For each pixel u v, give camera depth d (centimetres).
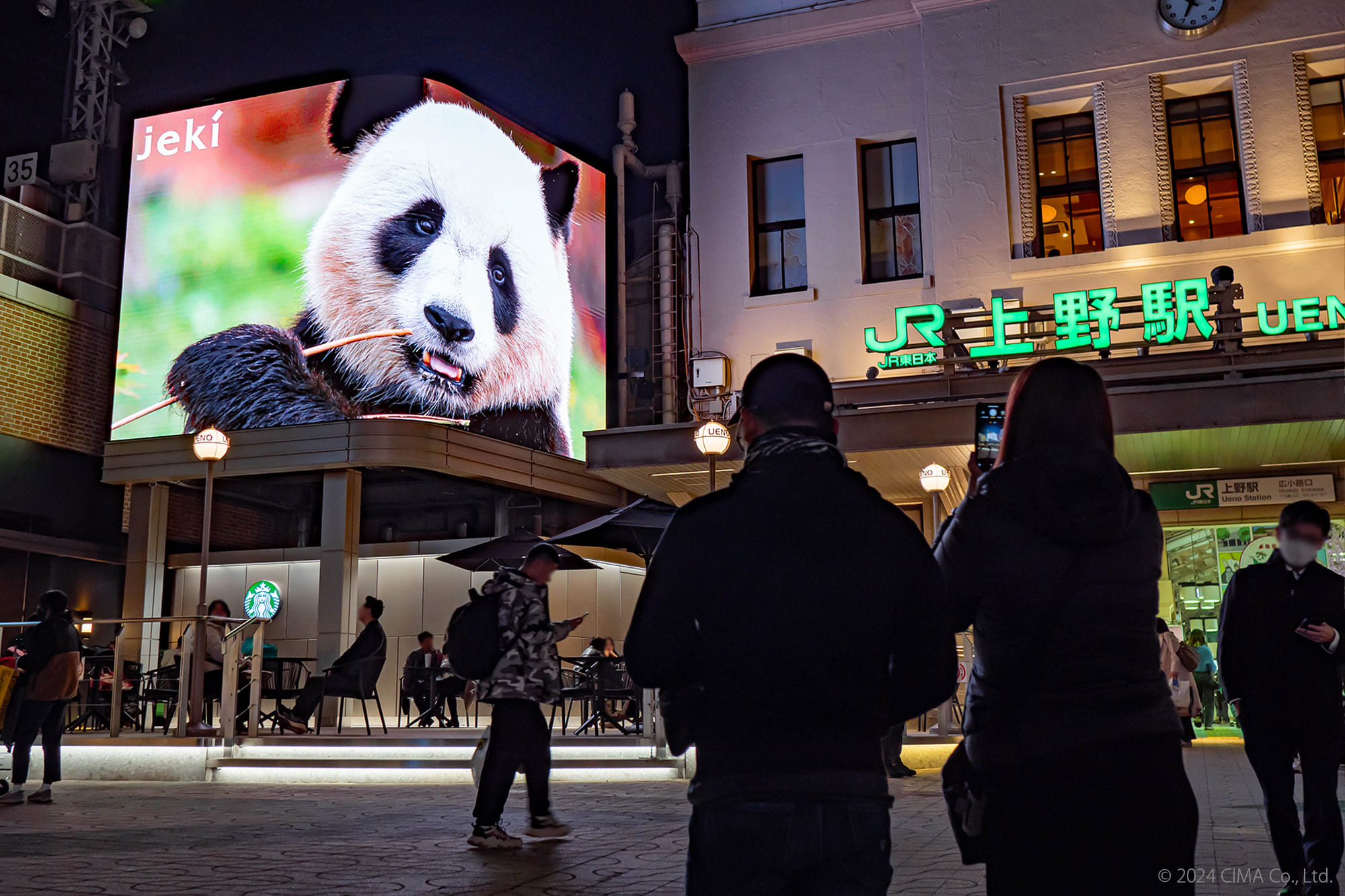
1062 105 1808
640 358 2602
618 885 572
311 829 811
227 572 2289
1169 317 1509
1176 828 239
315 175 2269
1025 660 247
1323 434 1422
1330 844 481
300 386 2192
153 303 2295
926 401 1478
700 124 1972
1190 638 1698
